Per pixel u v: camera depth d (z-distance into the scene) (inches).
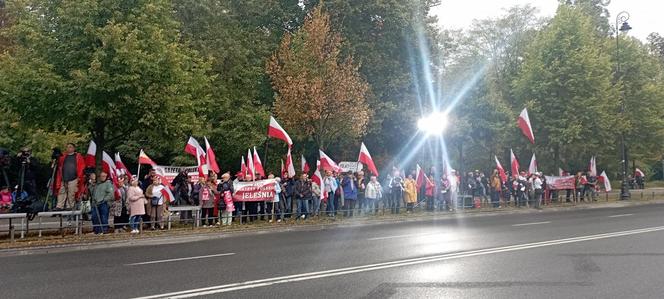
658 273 383.2
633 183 1913.1
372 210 925.2
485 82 1460.4
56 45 750.5
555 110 1385.3
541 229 689.6
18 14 860.6
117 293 320.2
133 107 744.3
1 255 503.2
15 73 746.8
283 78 1035.3
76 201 642.2
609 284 345.4
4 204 716.0
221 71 1199.6
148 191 701.3
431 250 497.7
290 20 1342.3
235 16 1307.8
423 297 308.2
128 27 738.2
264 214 787.4
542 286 338.6
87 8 725.9
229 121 1179.3
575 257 454.6
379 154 1371.8
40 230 617.0
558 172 1408.7
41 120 772.0
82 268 414.0
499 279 360.2
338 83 979.9
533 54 1478.8
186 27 1189.1
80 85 698.2
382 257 455.8
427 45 1389.0
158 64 739.4
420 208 1017.5
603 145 1445.6
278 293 319.0
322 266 412.2
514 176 1125.7
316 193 853.2
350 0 1270.9
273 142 1300.4
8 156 677.9
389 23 1312.7
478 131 1450.5
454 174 1033.5
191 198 773.3
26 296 314.8
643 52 1692.9
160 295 313.7
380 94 1291.8
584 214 954.1
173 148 1105.4
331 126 1008.2
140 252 513.0
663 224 743.7
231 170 1320.1
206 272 389.4
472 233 647.8
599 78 1387.8
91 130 802.2
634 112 1605.6
